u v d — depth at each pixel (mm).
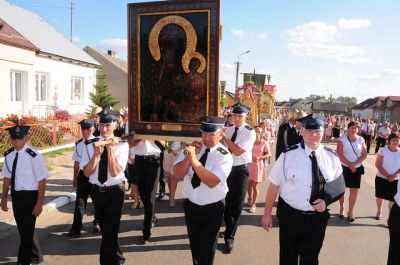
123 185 4219
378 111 64438
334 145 23266
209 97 4363
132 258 4879
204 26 4273
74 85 19141
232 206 5172
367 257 5164
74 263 4641
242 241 5648
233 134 5238
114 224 4164
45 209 6582
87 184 5520
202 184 3742
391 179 6438
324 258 5090
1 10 17672
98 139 4355
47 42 17469
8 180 4379
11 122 11250
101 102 20078
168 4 4375
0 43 12641
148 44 4520
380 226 6539
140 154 5352
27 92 14383
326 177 3299
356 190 6664
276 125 23328
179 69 4441
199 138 4434
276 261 4938
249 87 13930
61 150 12859
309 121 3322
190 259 4891
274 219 6832
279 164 3467
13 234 5449
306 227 3303
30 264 4418
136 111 4660
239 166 5141
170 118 4543
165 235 5758
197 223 3820
